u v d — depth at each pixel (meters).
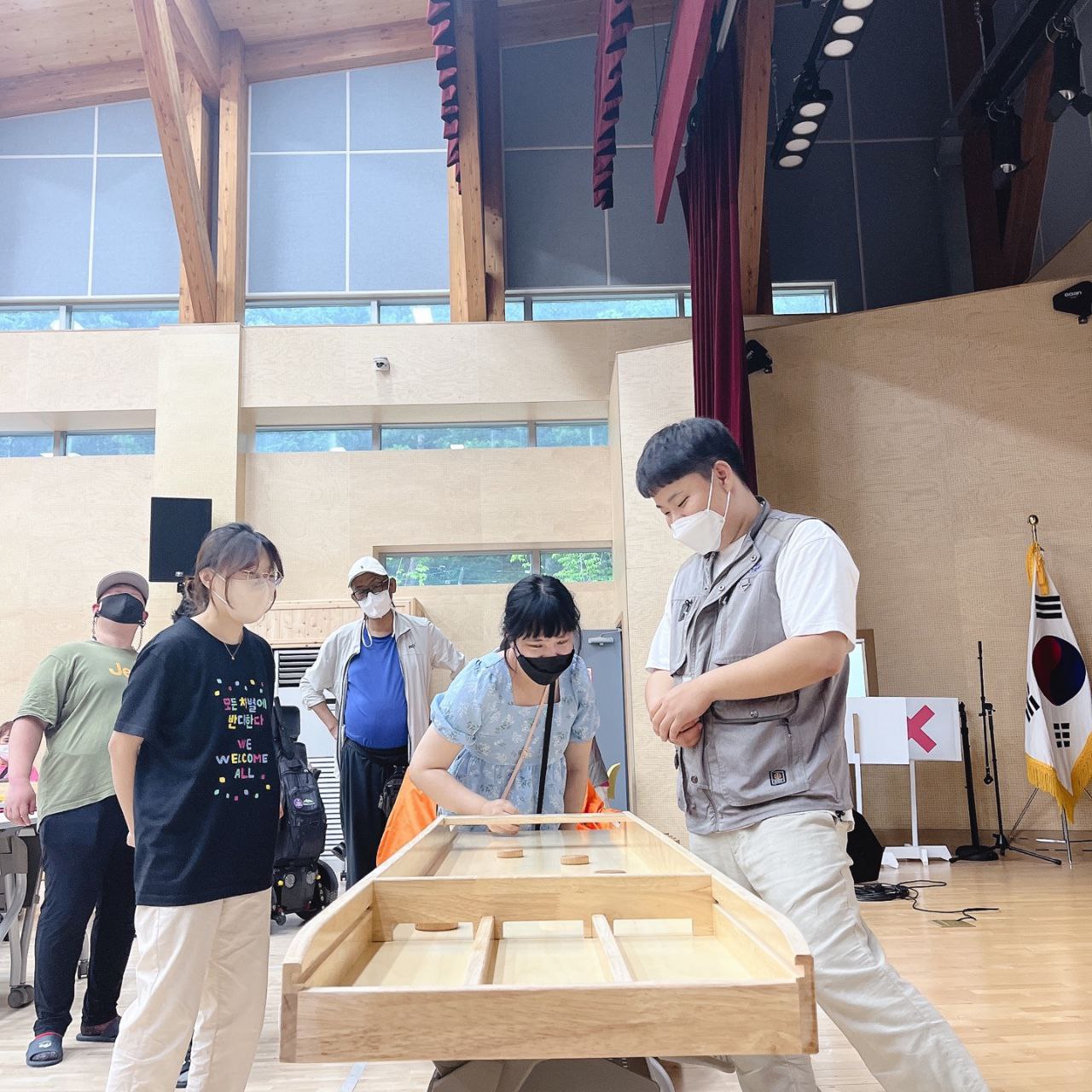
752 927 0.99
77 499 8.46
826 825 1.66
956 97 9.48
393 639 4.12
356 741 3.99
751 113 7.60
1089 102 7.27
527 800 2.32
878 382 8.09
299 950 0.83
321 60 9.47
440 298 9.38
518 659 2.14
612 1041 0.81
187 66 9.02
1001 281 9.01
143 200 9.34
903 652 7.73
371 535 8.56
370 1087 2.44
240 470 8.40
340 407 8.55
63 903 2.75
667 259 9.45
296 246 9.34
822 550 1.70
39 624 8.29
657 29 9.83
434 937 1.20
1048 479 7.62
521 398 8.60
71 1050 2.76
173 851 1.88
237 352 8.48
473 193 8.37
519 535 8.62
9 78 9.34
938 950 3.86
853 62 9.74
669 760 7.08
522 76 9.73
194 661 2.00
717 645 1.79
